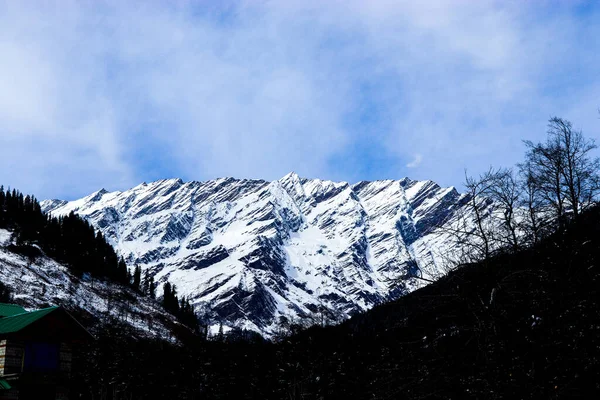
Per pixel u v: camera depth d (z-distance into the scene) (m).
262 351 99.88
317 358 76.19
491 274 15.52
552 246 15.38
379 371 16.81
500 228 16.98
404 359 16.03
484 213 16.91
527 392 13.17
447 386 14.88
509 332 14.09
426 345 15.56
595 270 14.12
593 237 15.09
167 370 95.12
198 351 102.94
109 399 96.25
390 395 15.90
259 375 93.88
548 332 13.55
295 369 82.06
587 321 13.39
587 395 12.99
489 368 13.72
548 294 13.95
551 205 18.89
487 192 17.61
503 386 13.38
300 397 77.88
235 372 95.50
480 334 14.35
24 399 35.38
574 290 13.85
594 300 13.67
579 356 13.09
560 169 20.06
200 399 94.38
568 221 16.64
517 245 16.11
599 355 12.97
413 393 15.35
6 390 34.69
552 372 13.41
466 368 14.77
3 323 36.75
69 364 38.25
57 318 37.81
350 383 53.47
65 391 37.72
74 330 38.75
